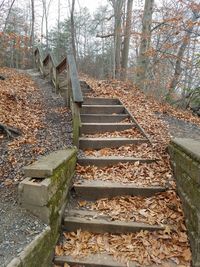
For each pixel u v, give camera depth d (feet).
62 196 10.54
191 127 19.52
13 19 52.24
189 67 35.63
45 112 20.48
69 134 16.31
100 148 15.35
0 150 13.66
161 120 20.04
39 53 42.34
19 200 9.19
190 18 31.78
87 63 86.53
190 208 9.71
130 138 15.81
